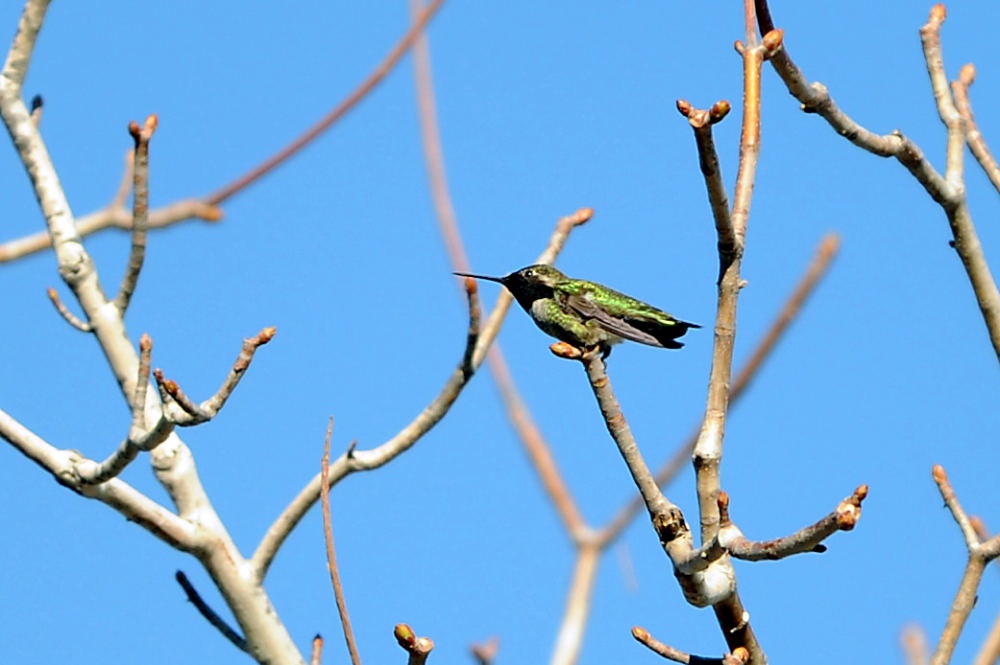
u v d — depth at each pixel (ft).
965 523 26.81
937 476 27.45
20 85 40.68
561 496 36.88
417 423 39.17
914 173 31.63
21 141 40.01
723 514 25.86
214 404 32.30
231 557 36.55
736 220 27.58
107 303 38.58
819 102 30.58
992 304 31.32
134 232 37.68
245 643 35.65
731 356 26.96
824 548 24.48
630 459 27.02
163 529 36.29
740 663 26.43
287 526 36.81
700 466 26.32
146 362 33.68
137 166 37.17
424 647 24.22
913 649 27.48
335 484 38.88
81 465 35.35
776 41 29.63
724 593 26.68
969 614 26.12
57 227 39.32
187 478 37.58
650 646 27.35
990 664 26.14
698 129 25.84
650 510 26.94
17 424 35.55
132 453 33.88
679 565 26.37
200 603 35.63
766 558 24.76
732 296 27.12
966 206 31.83
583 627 35.14
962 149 32.60
